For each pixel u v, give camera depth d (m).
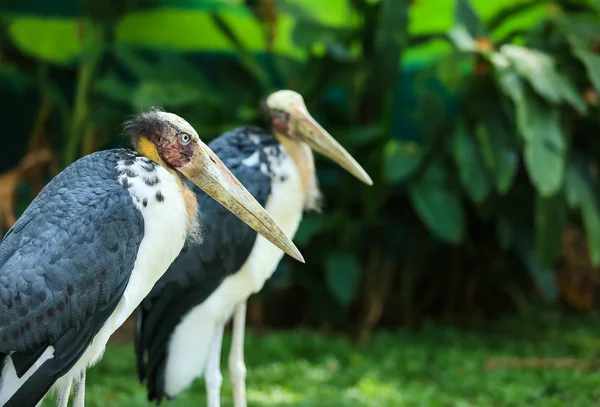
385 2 8.89
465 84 9.73
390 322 10.83
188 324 5.52
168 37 11.06
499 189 8.91
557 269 11.34
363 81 9.88
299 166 6.08
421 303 11.04
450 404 6.89
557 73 8.95
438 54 11.17
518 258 10.88
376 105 10.30
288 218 5.94
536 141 8.52
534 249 9.87
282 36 11.00
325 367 8.14
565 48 9.50
